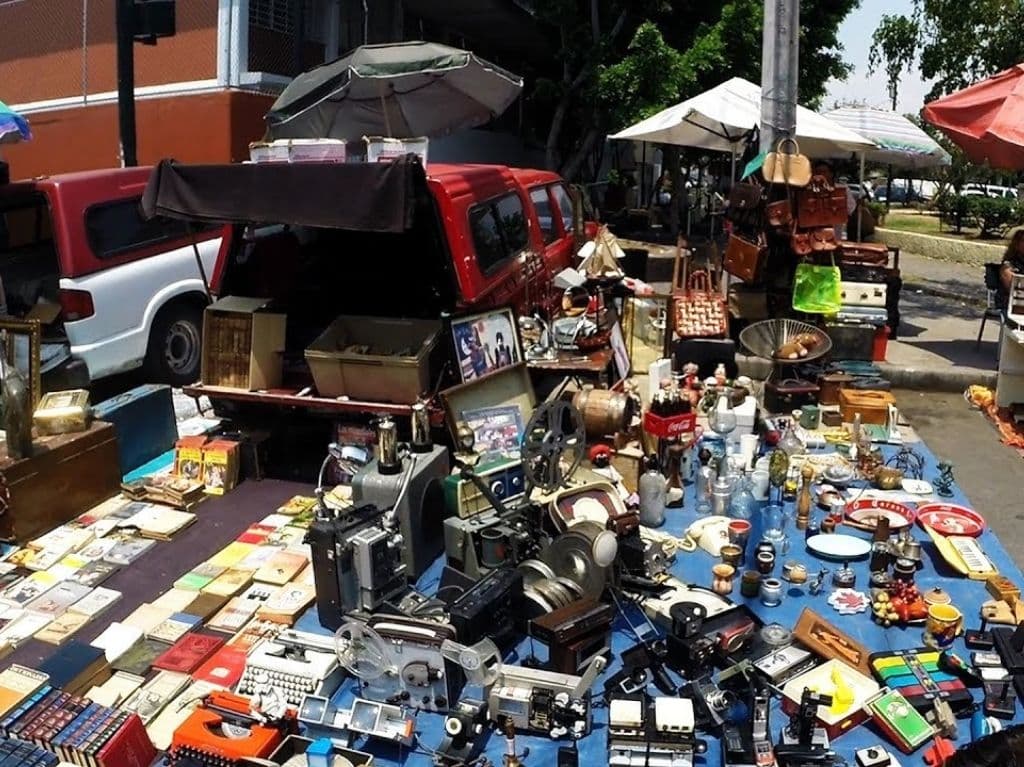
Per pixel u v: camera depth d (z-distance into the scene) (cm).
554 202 773
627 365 631
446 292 557
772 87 737
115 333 671
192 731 312
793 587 415
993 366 754
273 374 529
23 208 706
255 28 1102
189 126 1092
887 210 2236
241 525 481
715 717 317
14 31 1262
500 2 1341
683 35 1442
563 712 318
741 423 565
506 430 493
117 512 488
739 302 742
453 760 302
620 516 403
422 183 461
